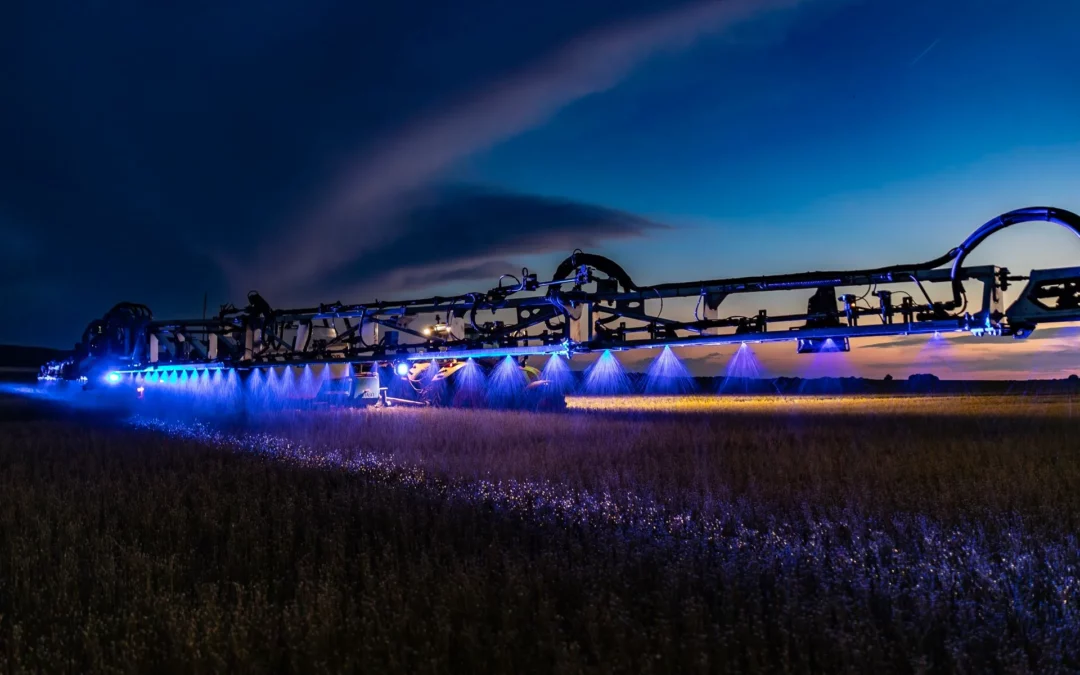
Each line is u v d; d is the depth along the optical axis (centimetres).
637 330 1204
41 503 891
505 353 1364
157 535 739
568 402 3688
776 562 622
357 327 1702
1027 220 795
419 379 2859
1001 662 445
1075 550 646
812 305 1049
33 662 457
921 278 944
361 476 1096
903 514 777
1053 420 2023
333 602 523
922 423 1981
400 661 447
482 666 445
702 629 480
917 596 532
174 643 462
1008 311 853
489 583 576
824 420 2178
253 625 493
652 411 2795
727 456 1265
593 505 827
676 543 689
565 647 455
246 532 726
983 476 995
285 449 1388
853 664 435
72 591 578
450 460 1235
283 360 1858
